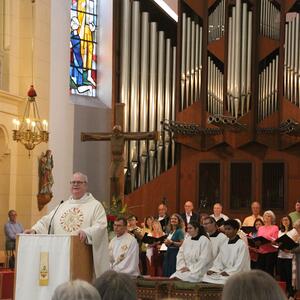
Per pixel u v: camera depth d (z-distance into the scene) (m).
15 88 22.75
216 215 20.67
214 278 14.99
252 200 23.58
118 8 25.38
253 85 23.47
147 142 24.69
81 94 26.48
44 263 9.63
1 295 16.22
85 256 9.77
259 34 23.59
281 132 23.14
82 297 4.68
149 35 25.27
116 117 22.22
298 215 20.98
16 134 20.09
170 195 24.39
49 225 10.44
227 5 23.89
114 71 25.27
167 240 17.67
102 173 26.59
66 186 24.97
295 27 23.20
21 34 23.08
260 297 4.30
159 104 25.05
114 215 17.64
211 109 24.02
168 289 15.06
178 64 24.47
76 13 26.52
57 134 24.55
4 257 21.14
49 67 23.78
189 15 24.66
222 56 23.84
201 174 24.16
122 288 5.38
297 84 23.12
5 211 22.22
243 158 23.77
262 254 18.69
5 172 22.28
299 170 23.27
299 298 18.41
